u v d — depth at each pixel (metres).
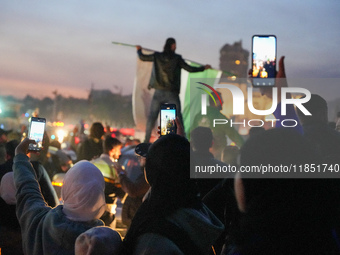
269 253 2.53
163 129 4.43
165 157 2.64
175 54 10.72
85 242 2.71
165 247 2.46
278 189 2.53
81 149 9.30
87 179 3.65
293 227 2.52
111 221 6.60
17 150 4.16
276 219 2.53
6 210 4.71
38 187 3.98
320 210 2.52
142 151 4.43
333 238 2.53
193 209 2.63
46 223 3.63
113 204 6.68
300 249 2.52
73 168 3.69
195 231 2.58
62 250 3.55
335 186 2.52
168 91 10.70
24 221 3.79
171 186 2.61
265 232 2.54
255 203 2.57
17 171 4.02
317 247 2.52
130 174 7.37
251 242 2.56
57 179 9.07
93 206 3.63
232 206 2.82
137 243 2.53
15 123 29.52
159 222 2.53
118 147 6.88
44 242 3.59
